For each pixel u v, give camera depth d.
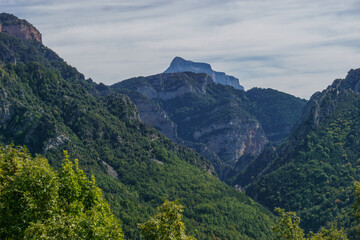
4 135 163.75
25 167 43.97
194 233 137.75
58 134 167.88
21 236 40.78
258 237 157.38
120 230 48.25
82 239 40.00
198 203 170.12
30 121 167.62
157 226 41.12
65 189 46.97
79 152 171.50
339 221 157.12
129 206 146.00
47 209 42.12
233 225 159.12
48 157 156.62
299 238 60.62
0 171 43.84
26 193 41.19
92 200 49.47
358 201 55.66
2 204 41.34
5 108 168.25
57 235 37.50
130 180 176.00
